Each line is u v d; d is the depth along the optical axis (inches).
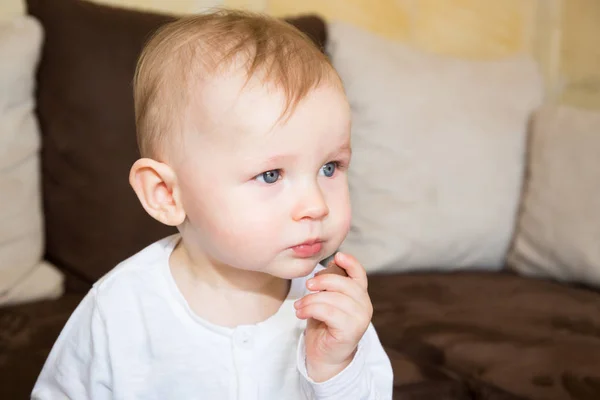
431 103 70.9
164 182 31.6
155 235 58.7
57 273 57.1
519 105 75.5
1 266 53.6
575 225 66.6
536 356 47.6
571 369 45.5
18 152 56.1
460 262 70.8
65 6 59.7
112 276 34.9
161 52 32.3
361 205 68.6
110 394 34.4
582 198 67.1
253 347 32.9
